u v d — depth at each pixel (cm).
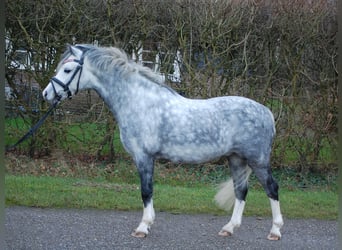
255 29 693
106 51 446
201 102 446
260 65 708
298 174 724
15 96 730
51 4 696
